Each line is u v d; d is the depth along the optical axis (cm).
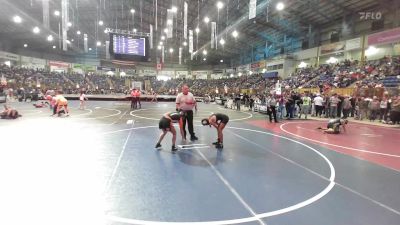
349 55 3203
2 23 3656
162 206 422
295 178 568
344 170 635
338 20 3362
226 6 3033
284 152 803
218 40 4612
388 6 2662
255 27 3838
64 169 592
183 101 932
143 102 3453
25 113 1692
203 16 3528
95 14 3862
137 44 2711
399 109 1540
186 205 427
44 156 693
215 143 877
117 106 2527
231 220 382
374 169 651
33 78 4488
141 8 3650
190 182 530
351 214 409
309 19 3419
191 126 958
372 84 2259
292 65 4169
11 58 4731
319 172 614
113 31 2759
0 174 551
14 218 376
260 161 696
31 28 3878
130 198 449
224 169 618
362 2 2695
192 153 762
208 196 464
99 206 418
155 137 984
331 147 895
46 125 1209
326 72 3186
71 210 403
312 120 1700
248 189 499
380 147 912
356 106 1909
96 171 584
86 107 2320
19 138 912
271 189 502
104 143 863
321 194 483
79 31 4178
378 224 381
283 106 1798
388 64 2500
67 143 851
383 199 469
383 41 2659
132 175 563
